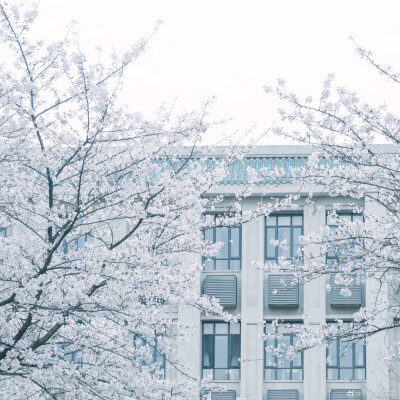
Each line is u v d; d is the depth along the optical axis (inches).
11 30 731.4
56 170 745.0
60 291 706.2
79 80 727.7
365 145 674.8
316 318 1401.3
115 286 726.5
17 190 745.0
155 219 776.9
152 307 778.2
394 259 677.9
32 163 729.6
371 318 700.0
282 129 700.7
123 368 786.2
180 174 797.2
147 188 748.0
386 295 1353.3
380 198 736.3
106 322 811.4
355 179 688.4
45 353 751.7
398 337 1357.0
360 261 693.9
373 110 689.0
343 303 1384.1
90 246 762.2
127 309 737.6
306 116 694.5
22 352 694.5
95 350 770.2
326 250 702.5
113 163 767.1
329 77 690.2
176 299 781.3
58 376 751.7
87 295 719.1
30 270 724.0
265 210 806.5
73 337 786.2
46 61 737.6
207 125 767.1
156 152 769.6
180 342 816.9
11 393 802.2
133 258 736.3
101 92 725.3
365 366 1380.4
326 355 1391.5
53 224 728.3
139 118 762.2
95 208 730.8
